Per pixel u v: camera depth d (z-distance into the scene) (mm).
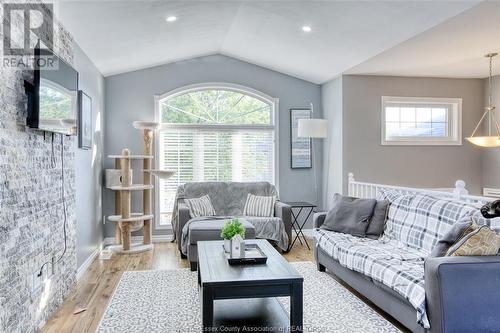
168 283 3721
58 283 3141
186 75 5883
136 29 4062
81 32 3711
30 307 2551
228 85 5977
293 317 2389
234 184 5637
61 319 2896
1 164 2158
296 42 4730
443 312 2148
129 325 2762
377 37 4043
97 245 4988
